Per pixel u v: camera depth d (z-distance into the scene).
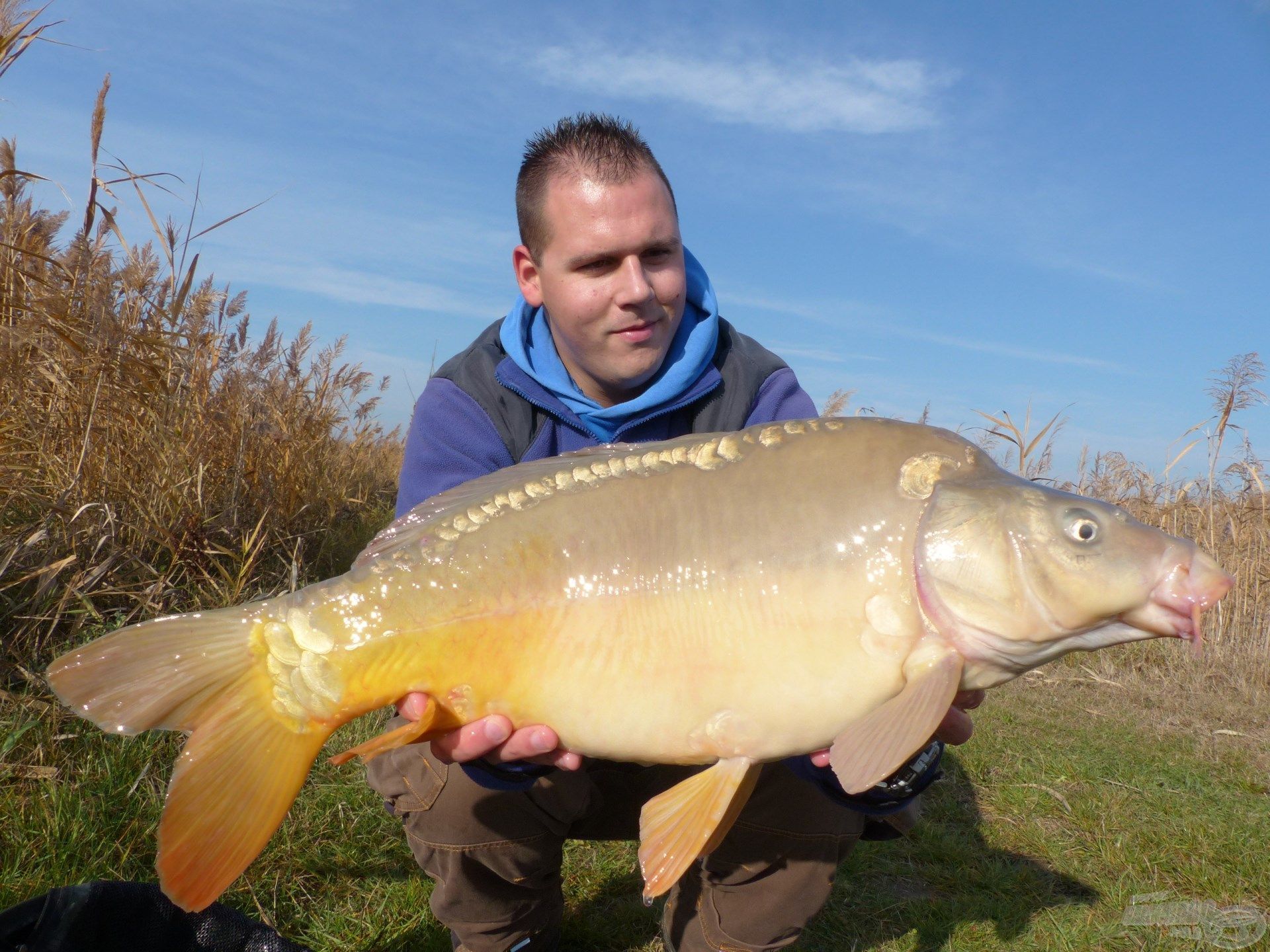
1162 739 1.68
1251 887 1.11
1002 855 1.19
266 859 0.97
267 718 0.65
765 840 0.80
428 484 0.89
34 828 0.90
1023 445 2.36
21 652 1.16
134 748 1.06
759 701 0.63
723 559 0.64
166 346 1.52
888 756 0.57
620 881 1.08
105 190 1.54
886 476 0.65
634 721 0.64
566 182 0.83
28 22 1.30
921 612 0.62
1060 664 2.17
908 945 0.99
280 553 1.83
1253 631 2.26
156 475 1.56
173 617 0.65
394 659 0.65
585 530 0.66
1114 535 0.61
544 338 0.93
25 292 1.45
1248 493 2.43
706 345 0.89
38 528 1.29
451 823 0.80
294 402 2.19
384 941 0.91
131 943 0.71
